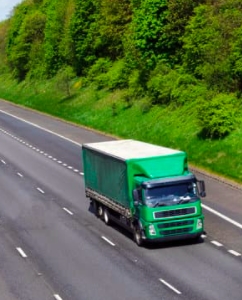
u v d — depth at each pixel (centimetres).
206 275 2558
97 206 3662
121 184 3148
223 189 4209
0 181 4962
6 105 11094
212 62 5772
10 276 2695
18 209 4003
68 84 9625
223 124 5156
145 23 7119
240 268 2638
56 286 2527
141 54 7250
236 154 4778
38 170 5350
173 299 2292
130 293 2386
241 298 2280
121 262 2800
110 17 9050
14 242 3253
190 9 6875
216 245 2991
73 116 8350
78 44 9950
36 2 14250
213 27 6028
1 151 6469
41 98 10456
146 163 3050
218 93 5569
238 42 5562
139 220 2989
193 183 3000
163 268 2680
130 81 7488
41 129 7869
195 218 2969
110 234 3300
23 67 12675
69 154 6028
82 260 2870
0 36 15875
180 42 6956
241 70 5466
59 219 3684
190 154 5234
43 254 3006
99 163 3466
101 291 2430
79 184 4697
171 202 2941
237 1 6125
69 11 10956
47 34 11669
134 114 6975
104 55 9675
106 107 7862
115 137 6694
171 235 2945
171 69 6988
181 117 6038
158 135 6044
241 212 3600
